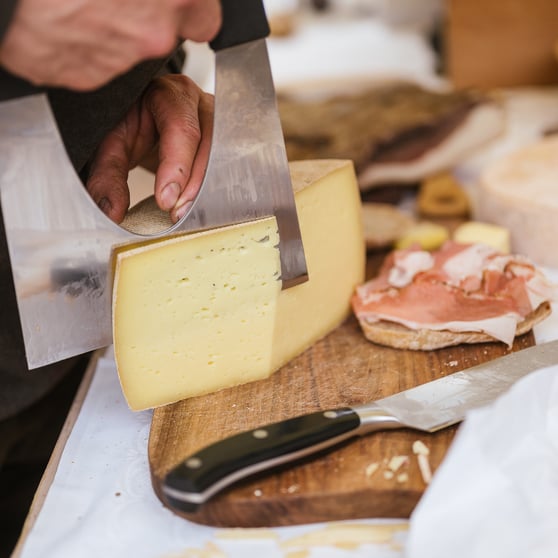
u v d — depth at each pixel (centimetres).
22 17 69
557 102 219
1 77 78
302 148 179
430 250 143
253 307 98
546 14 221
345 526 80
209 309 95
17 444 136
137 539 80
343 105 202
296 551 77
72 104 91
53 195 84
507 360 97
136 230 93
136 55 73
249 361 100
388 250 144
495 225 148
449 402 89
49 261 87
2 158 81
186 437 90
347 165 113
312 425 82
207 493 73
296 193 103
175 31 73
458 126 185
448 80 242
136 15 70
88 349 92
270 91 89
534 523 66
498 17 223
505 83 232
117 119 95
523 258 112
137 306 91
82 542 80
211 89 216
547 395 77
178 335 95
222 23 83
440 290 110
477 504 69
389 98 202
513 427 73
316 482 80
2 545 131
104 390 108
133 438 97
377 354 107
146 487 88
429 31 299
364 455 84
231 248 94
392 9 309
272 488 80
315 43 302
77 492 88
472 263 112
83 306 90
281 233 96
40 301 88
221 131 89
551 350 99
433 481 70
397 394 91
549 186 145
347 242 114
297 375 103
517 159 160
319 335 112
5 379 120
